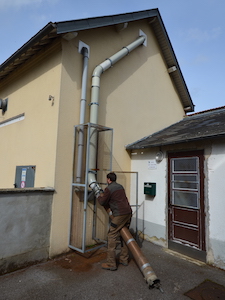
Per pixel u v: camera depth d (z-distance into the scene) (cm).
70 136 449
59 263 387
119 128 581
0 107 631
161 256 439
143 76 690
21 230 362
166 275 359
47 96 467
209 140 426
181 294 305
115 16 536
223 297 299
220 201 398
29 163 500
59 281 327
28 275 340
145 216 547
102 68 509
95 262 397
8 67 557
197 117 804
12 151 578
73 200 440
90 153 456
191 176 454
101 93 534
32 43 439
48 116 456
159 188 520
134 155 602
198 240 426
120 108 590
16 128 573
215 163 412
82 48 485
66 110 445
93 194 463
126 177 590
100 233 496
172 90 834
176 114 847
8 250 344
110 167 503
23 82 564
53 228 405
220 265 385
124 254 392
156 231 514
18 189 358
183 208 462
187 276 357
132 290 311
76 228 442
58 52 450
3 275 335
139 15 632
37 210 385
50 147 437
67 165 439
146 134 677
